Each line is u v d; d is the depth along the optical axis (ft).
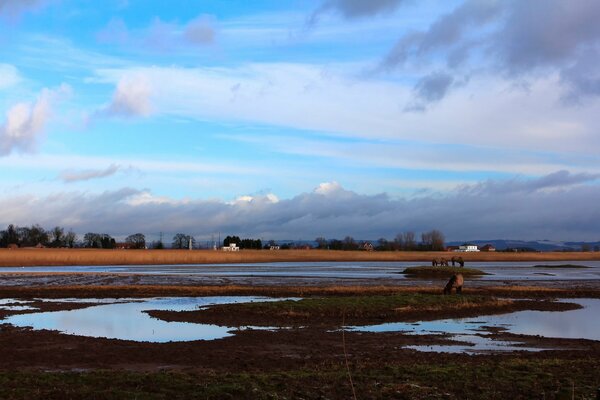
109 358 62.28
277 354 65.41
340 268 319.27
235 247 621.72
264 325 88.94
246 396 43.93
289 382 48.21
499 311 107.76
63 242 649.20
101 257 418.51
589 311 109.70
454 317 99.25
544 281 205.16
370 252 582.76
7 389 44.75
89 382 47.73
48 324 90.38
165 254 458.50
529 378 49.85
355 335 79.51
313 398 43.65
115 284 178.40
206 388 45.55
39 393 43.80
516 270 315.37
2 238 635.66
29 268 322.14
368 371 53.36
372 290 143.23
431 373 51.83
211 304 118.42
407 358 62.18
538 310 110.11
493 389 46.26
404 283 185.06
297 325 89.10
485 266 380.78
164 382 47.52
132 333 81.61
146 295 137.69
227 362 60.39
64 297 134.21
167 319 95.14
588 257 618.03
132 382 47.60
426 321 94.43
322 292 140.77
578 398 42.70
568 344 73.20
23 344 70.64
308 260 494.59
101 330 84.28
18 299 129.80
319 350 68.08
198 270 291.99
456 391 45.80
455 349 69.62
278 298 130.41
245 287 153.38
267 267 338.75
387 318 96.99
